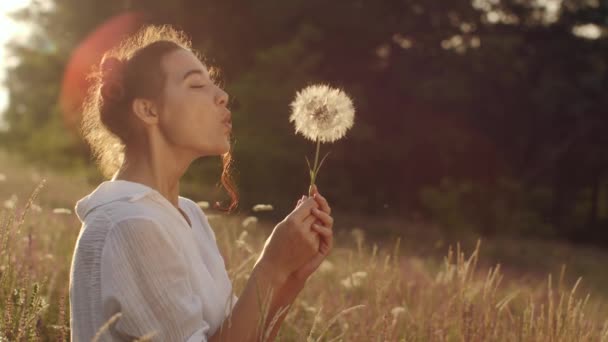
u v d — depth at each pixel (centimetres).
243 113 1917
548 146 3030
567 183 3212
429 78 2666
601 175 3291
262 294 172
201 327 165
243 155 1850
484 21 2834
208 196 1716
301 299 383
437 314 340
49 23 2716
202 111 178
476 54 2584
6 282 254
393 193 2858
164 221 167
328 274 446
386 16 2597
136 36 199
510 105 2856
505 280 793
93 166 2662
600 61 2845
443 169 2975
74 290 165
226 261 359
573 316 269
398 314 339
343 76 2752
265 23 2392
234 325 170
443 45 2744
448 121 2827
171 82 177
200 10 2355
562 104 2803
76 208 172
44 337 266
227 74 2378
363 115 2762
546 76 2847
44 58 3033
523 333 288
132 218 159
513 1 2848
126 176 180
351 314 341
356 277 364
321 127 189
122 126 180
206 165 1792
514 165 3034
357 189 2777
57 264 356
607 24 2869
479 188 1902
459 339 300
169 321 158
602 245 3097
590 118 2938
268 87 1923
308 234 178
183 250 171
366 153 2681
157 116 177
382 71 2788
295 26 2489
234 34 2433
